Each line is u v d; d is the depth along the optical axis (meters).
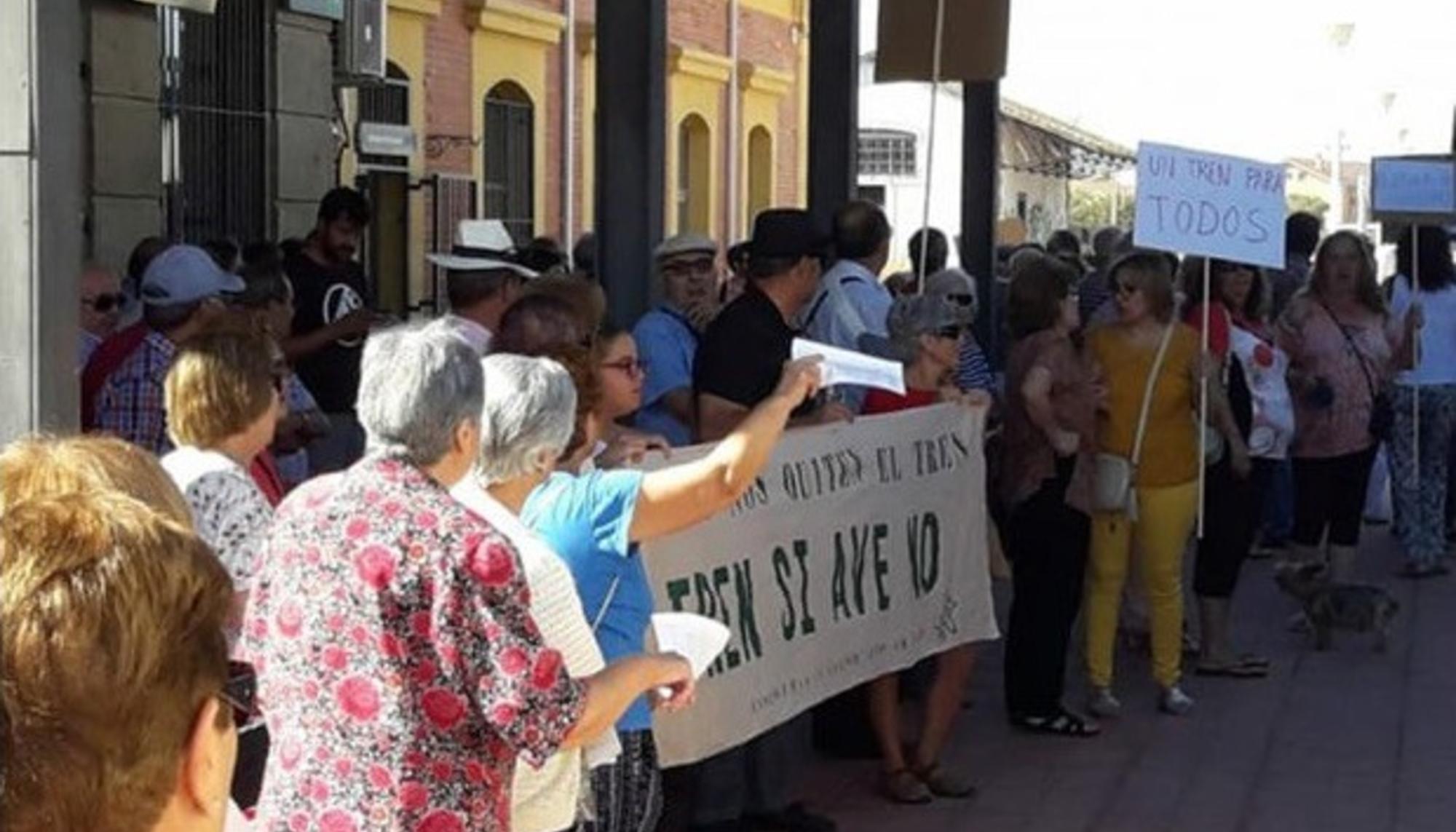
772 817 7.25
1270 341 11.20
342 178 16.42
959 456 7.72
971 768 8.47
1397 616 11.95
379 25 15.98
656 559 5.98
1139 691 9.98
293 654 3.78
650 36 7.75
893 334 7.66
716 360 6.86
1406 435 13.34
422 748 3.73
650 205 7.79
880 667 7.25
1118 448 9.05
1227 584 10.27
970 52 11.12
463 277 7.38
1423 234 13.20
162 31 13.27
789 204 29.31
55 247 4.39
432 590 3.73
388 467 3.88
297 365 9.48
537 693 3.74
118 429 6.42
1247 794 8.20
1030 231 38.84
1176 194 9.13
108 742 1.94
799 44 29.47
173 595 2.00
